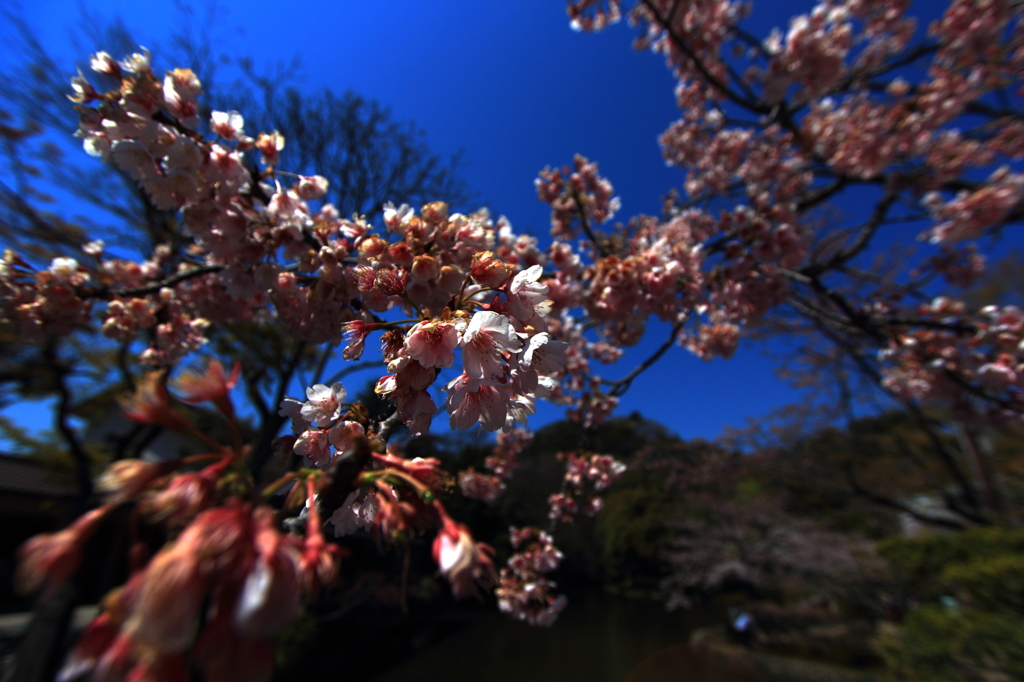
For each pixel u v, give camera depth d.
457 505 15.41
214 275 2.71
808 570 12.75
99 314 2.52
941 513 12.52
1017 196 3.96
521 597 3.46
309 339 1.91
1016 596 6.06
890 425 11.65
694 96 6.13
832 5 4.75
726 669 9.84
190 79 1.69
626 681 9.30
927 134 4.56
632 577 22.33
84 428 14.02
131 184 6.73
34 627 4.96
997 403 3.53
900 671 7.03
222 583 0.53
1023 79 4.79
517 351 1.06
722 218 2.86
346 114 8.75
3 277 2.10
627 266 2.53
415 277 1.31
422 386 1.14
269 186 1.98
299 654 8.32
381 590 10.45
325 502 0.79
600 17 4.68
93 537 0.56
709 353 4.00
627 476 24.16
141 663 0.49
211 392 0.75
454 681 9.15
